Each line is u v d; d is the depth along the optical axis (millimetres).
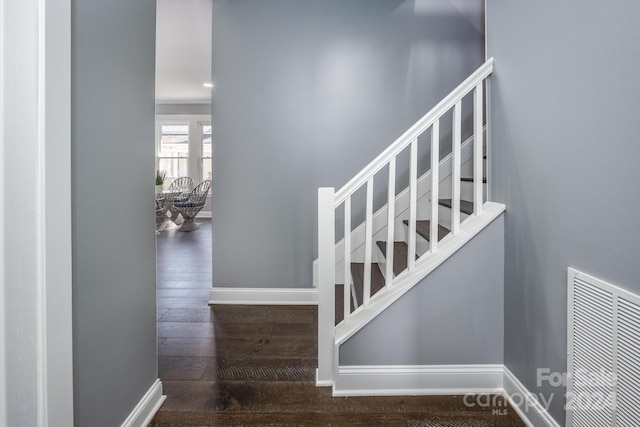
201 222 7945
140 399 1499
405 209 2895
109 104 1265
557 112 1270
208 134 8750
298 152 2859
